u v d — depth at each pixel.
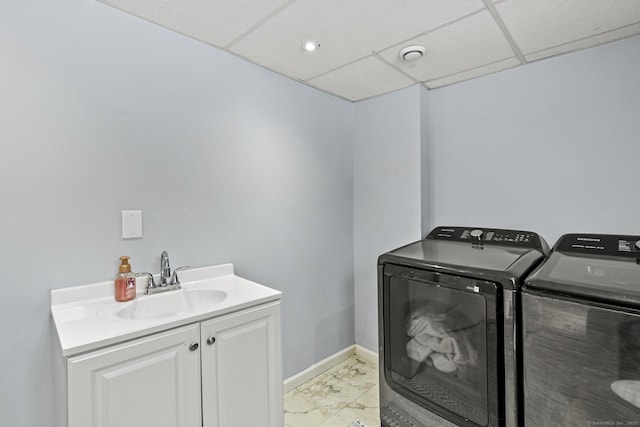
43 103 1.25
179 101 1.62
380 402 1.75
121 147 1.44
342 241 2.56
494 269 1.34
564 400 1.13
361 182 2.61
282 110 2.10
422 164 2.27
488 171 2.11
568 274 1.23
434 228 2.35
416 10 1.40
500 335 1.29
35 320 1.24
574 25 1.51
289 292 2.17
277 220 2.08
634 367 1.00
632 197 1.62
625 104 1.64
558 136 1.83
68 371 0.95
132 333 1.06
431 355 1.52
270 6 1.38
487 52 1.78
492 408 1.31
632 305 1.00
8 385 1.20
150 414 1.10
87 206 1.35
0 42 1.16
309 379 2.30
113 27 1.41
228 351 1.30
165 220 1.58
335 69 2.00
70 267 1.32
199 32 1.59
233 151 1.84
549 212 1.87
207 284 1.64
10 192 1.19
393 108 2.39
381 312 1.73
